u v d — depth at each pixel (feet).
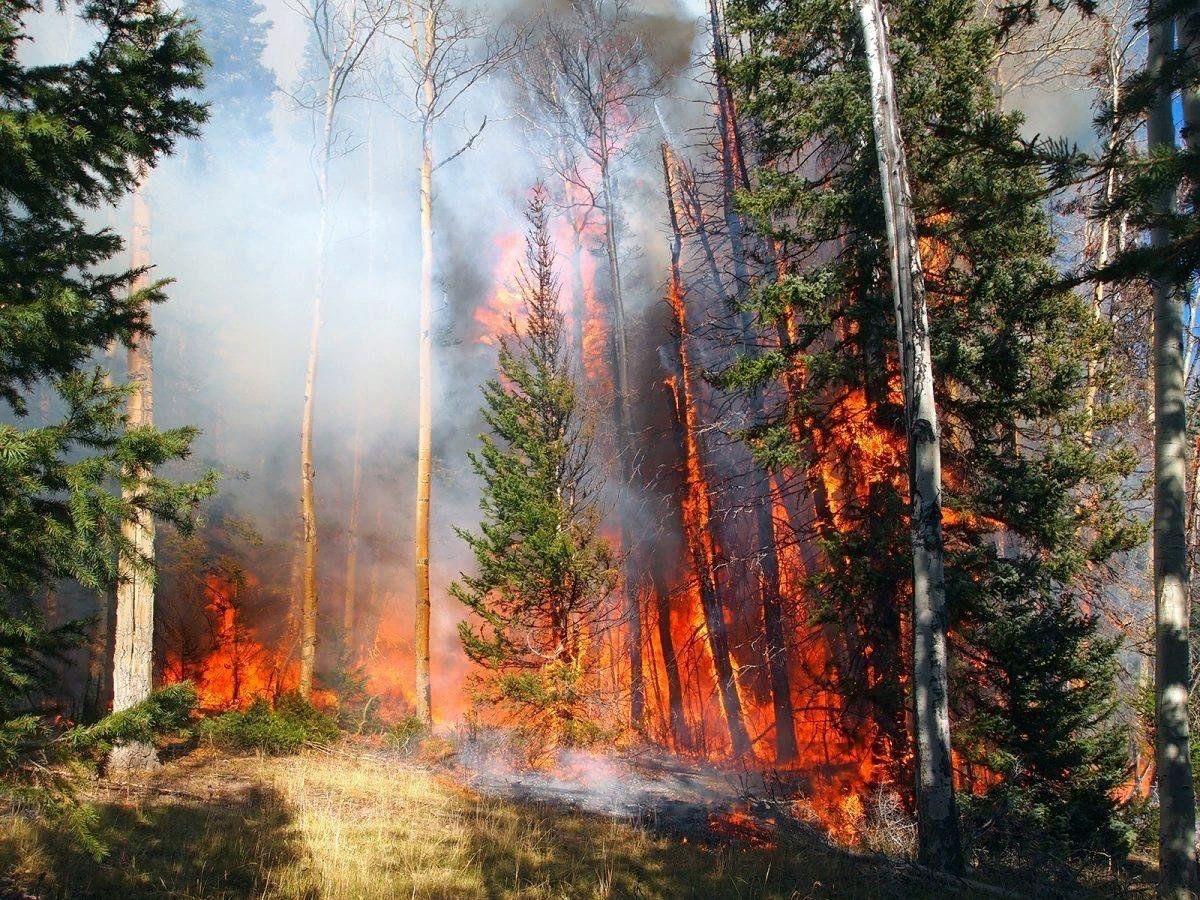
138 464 17.89
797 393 45.93
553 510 54.90
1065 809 40.81
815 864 32.40
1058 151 23.29
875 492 41.86
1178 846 34.50
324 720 55.36
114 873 24.20
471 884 26.78
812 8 43.11
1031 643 40.68
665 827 39.34
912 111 39.60
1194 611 53.31
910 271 33.01
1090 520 46.01
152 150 20.59
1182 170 21.39
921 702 31.35
